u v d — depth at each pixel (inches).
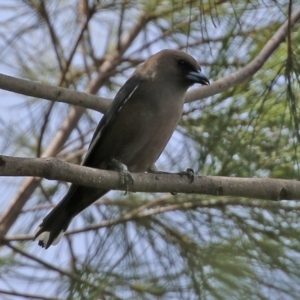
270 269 373.7
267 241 391.9
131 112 385.1
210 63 438.9
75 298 375.6
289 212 405.1
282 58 396.8
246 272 365.7
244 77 401.1
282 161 402.3
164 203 419.8
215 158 412.2
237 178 347.3
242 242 390.9
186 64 399.5
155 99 386.3
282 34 404.2
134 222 413.7
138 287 381.1
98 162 398.0
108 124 385.1
